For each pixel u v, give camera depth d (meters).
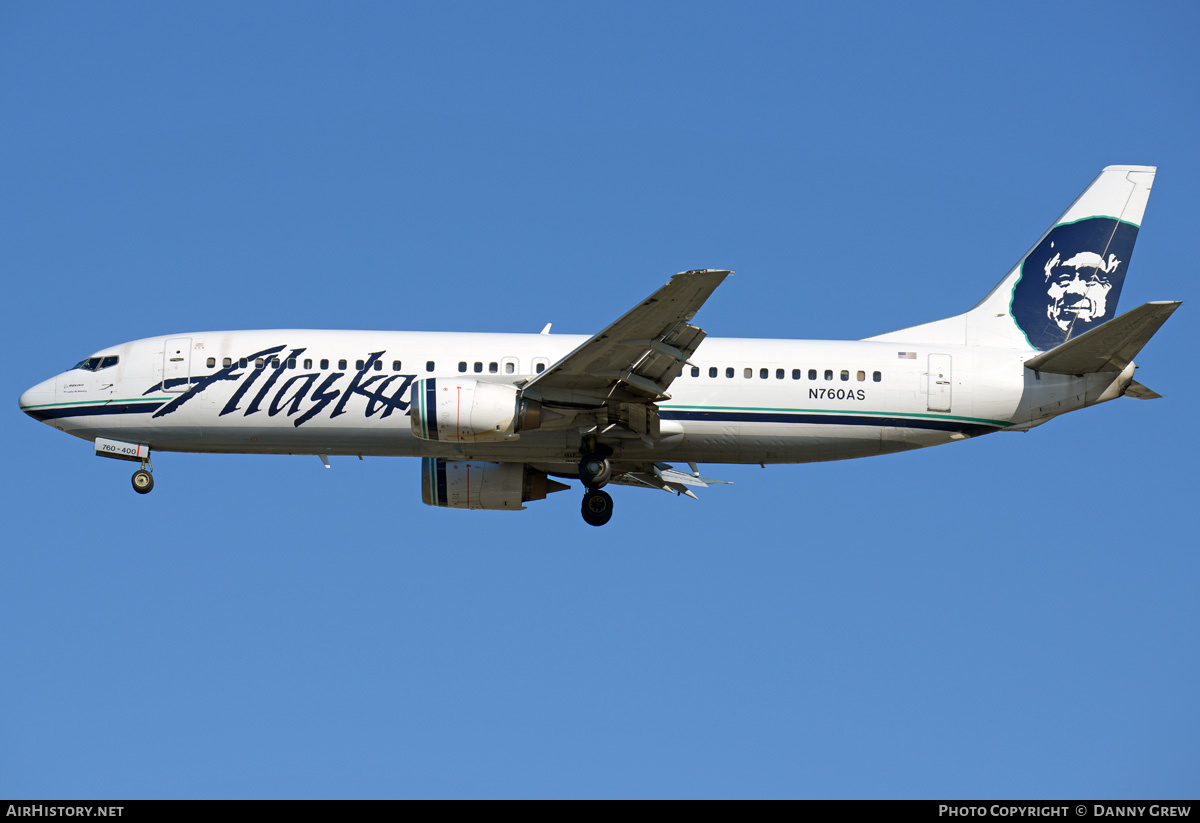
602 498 123.94
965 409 122.31
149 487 123.25
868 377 121.56
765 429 120.75
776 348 122.25
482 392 114.00
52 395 121.25
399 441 119.75
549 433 119.56
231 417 119.19
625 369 111.44
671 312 103.75
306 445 120.62
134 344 122.56
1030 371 123.38
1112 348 117.62
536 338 121.44
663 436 120.31
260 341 121.00
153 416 119.69
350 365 119.25
